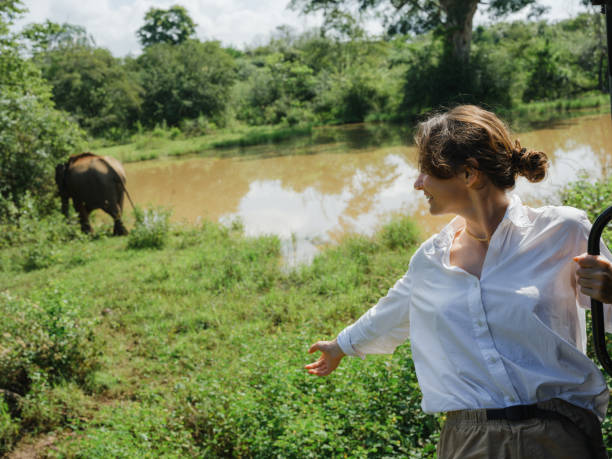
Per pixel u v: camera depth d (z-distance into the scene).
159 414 4.06
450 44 35.44
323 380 3.83
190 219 12.45
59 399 4.59
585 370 1.31
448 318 1.41
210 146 29.19
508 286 1.33
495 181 1.40
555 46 45.34
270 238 9.40
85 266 8.97
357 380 3.61
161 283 7.68
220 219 12.09
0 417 4.18
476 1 33.78
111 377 5.06
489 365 1.34
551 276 1.32
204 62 49.03
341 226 10.43
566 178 11.06
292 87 50.16
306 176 16.80
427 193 1.48
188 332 5.99
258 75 56.41
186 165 22.67
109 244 10.59
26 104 12.44
